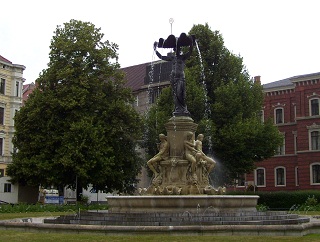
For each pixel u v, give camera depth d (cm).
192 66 4541
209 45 4550
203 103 4212
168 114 4284
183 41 2314
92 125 4122
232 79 4538
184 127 2212
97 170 4134
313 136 6100
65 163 3981
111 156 4212
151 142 4438
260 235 1499
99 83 4397
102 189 4438
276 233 1514
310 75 6141
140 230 1506
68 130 4153
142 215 1727
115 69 4625
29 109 4278
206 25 4625
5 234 1568
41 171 4116
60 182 4175
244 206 1958
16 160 4275
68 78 4291
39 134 4209
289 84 6512
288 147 6475
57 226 1617
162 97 4450
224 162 4262
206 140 4088
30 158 4222
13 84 6331
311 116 6109
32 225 1683
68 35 4512
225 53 4562
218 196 1848
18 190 5134
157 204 1848
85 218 1772
